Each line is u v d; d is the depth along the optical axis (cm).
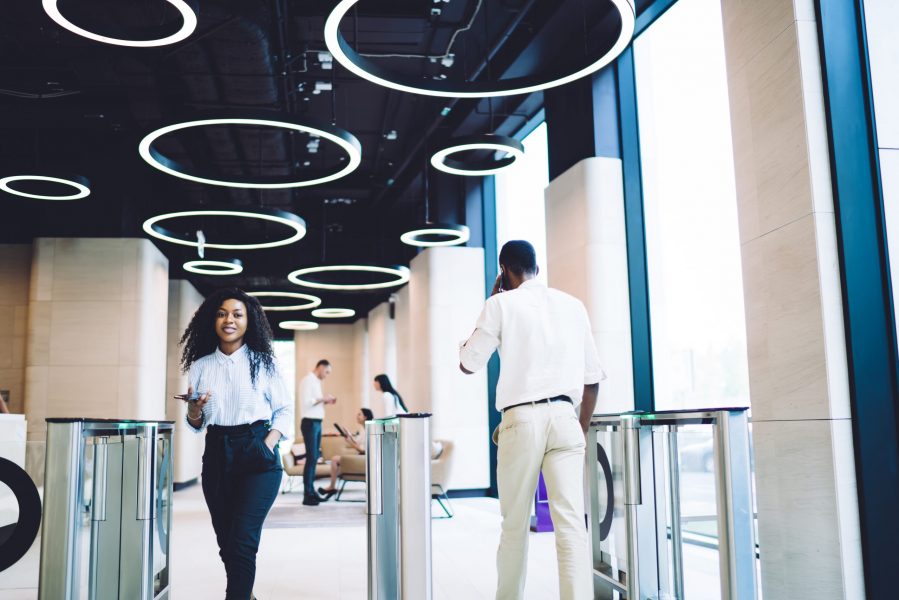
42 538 261
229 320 342
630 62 684
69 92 816
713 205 525
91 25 473
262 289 1384
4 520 299
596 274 659
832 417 319
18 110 864
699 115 548
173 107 816
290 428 349
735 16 391
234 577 319
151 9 580
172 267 1335
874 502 314
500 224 1076
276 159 947
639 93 670
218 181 735
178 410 1295
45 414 1009
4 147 1002
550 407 280
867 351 322
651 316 643
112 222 1048
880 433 317
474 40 777
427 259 1085
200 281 1416
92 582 300
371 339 1742
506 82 548
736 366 494
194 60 671
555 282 732
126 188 1056
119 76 723
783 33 351
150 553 305
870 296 325
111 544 309
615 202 670
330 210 1402
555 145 762
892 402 320
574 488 277
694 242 554
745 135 381
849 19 343
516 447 281
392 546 326
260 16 632
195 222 1241
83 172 1044
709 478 292
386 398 911
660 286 620
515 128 909
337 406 1969
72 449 265
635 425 323
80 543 272
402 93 923
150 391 1059
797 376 340
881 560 311
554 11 651
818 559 325
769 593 357
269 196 1114
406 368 1388
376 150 1133
